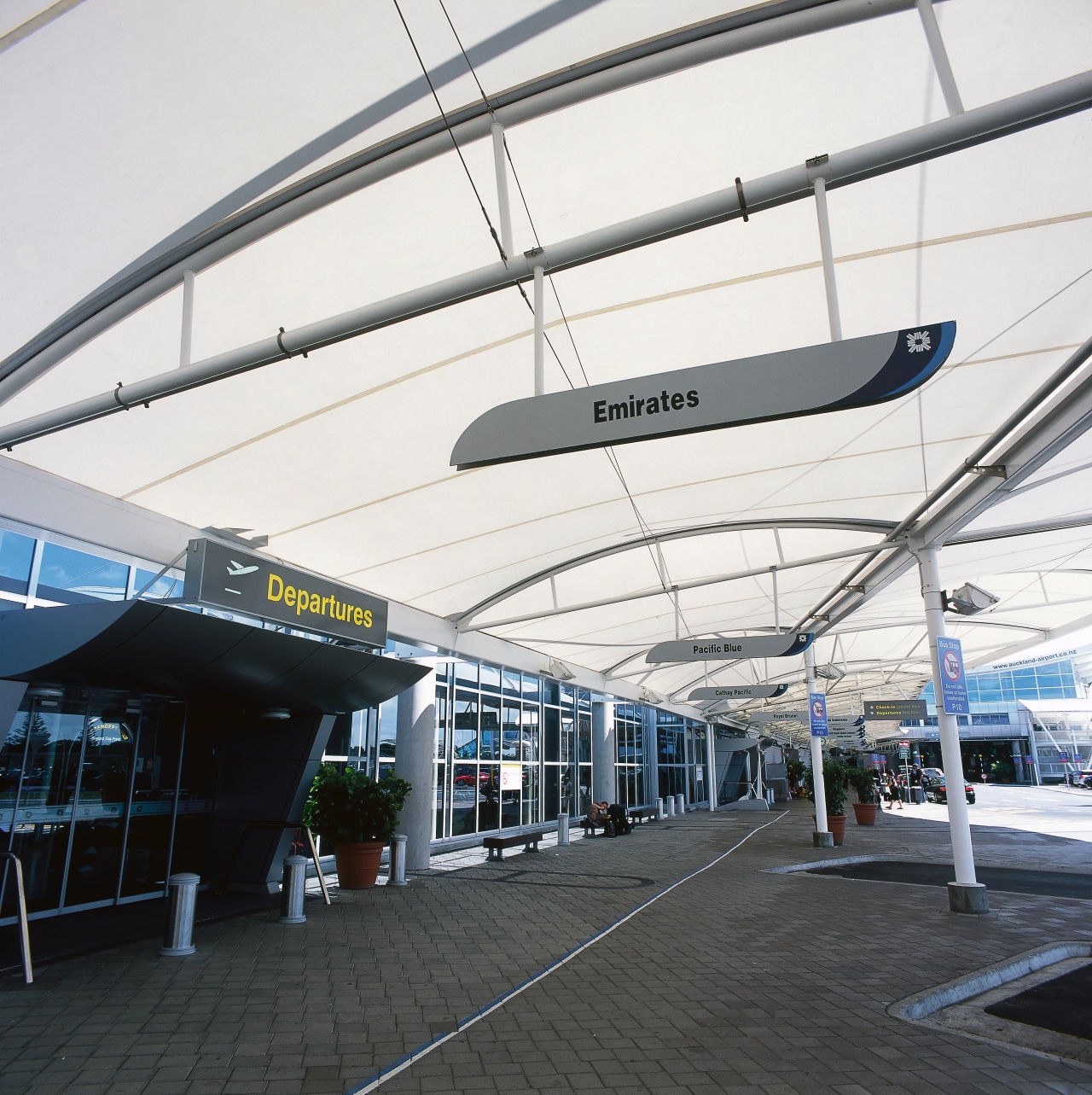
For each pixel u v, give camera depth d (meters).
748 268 7.54
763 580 18.42
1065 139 6.12
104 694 10.49
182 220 6.16
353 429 8.95
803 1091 4.83
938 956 8.26
